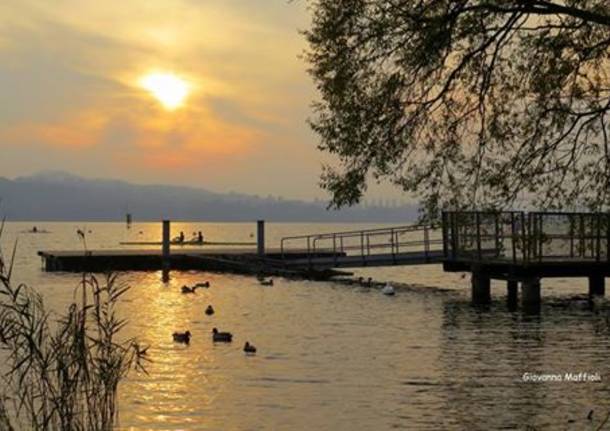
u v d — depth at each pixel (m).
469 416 14.77
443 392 16.86
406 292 41.91
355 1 10.96
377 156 11.23
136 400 16.09
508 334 25.61
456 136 11.57
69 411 8.62
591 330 26.38
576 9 10.48
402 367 19.84
